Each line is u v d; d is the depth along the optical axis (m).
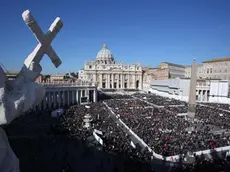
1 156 5.61
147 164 22.91
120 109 57.81
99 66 160.75
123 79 165.38
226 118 47.12
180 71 183.88
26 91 5.76
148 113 50.88
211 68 111.50
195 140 30.56
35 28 6.15
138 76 169.75
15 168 6.00
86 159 24.17
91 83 85.31
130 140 30.86
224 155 26.58
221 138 32.44
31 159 23.73
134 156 24.55
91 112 51.28
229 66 100.38
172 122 40.75
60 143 29.39
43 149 27.00
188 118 44.41
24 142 29.52
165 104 70.94
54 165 22.30
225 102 82.31
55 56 7.14
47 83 63.47
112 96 104.62
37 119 44.69
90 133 33.81
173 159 24.84
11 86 5.81
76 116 45.19
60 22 6.88
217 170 21.31
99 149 27.27
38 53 6.49
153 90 129.50
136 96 103.94
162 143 28.48
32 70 6.30
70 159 24.06
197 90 92.00
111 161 23.73
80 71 193.38
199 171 20.95
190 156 25.80
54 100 63.97
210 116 48.97
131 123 39.50
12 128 36.88
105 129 36.12
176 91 98.06
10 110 5.14
